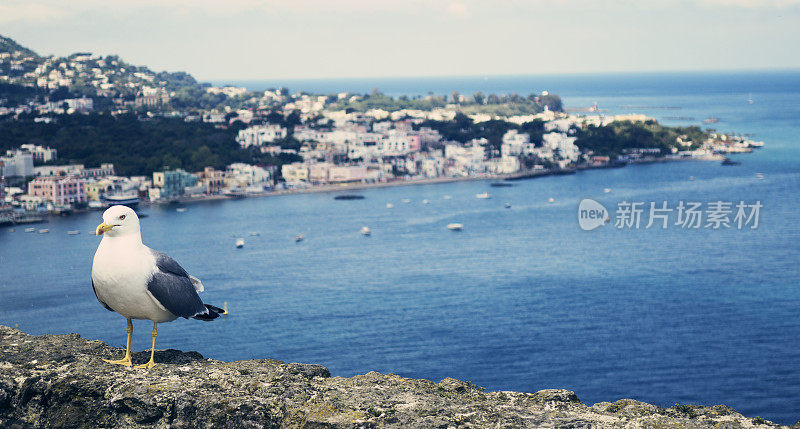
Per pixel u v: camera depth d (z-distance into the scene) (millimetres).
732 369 65438
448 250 127750
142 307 7703
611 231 143500
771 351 70000
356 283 102812
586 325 79625
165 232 151750
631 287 98875
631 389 61156
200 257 124688
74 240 141750
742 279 102812
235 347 73000
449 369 66062
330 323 81312
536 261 117812
